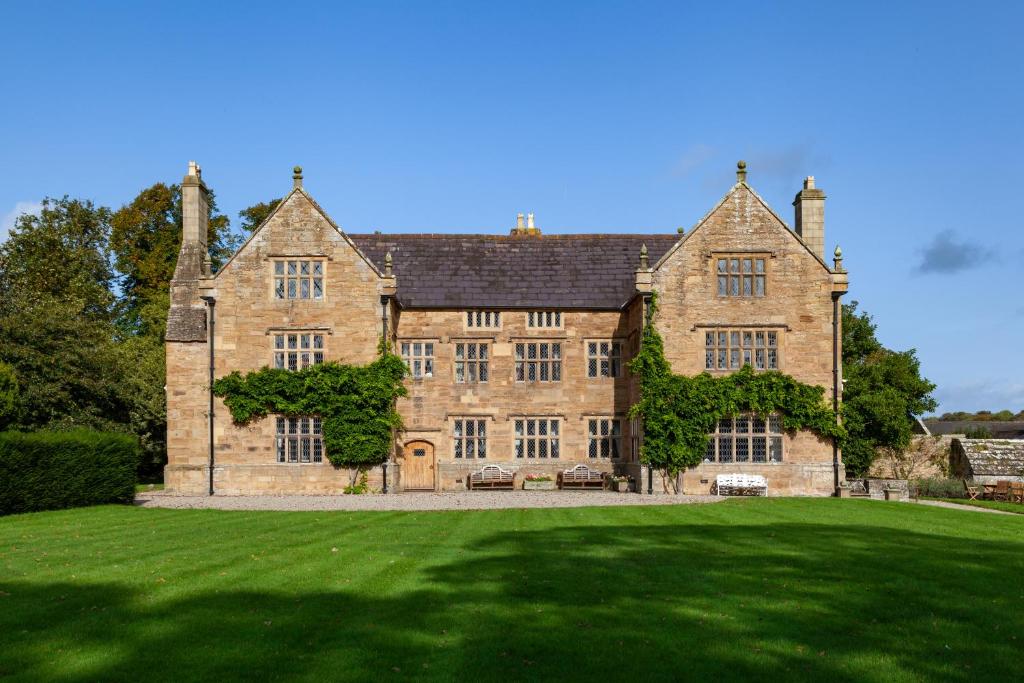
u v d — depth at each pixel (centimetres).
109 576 1372
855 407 4047
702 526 2070
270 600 1202
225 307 3362
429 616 1116
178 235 5481
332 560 1525
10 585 1305
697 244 3322
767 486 3262
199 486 3403
